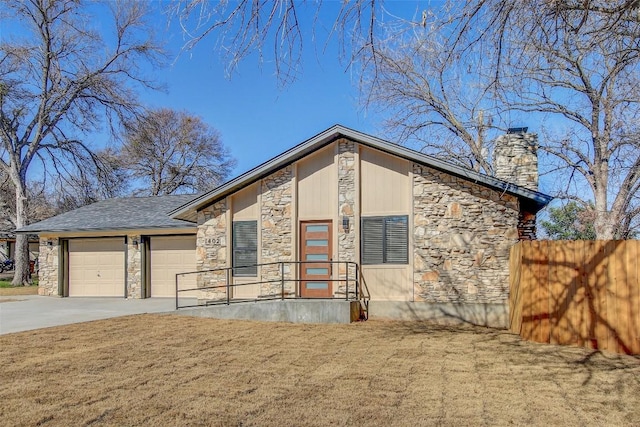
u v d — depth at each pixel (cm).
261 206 1424
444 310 1252
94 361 812
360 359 836
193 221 1602
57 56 2684
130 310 1462
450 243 1261
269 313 1267
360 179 1341
